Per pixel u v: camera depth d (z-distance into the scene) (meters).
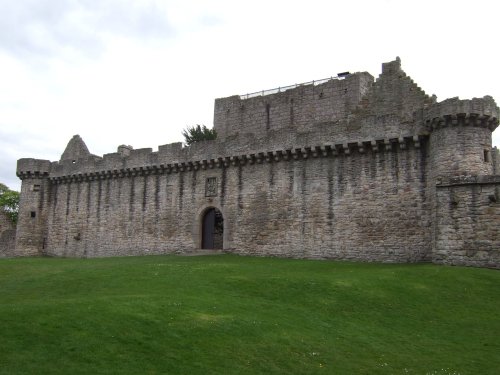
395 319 20.50
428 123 32.88
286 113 48.28
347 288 23.52
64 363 13.41
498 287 23.97
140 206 48.81
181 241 45.50
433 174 32.50
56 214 56.03
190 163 45.31
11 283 26.50
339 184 37.19
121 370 13.40
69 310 17.14
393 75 38.84
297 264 32.81
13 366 12.91
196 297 21.28
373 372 15.28
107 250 50.44
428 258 32.75
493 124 31.83
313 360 15.69
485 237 27.98
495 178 28.03
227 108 52.47
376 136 35.41
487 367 16.08
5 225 71.69
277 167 40.53
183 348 15.28
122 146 51.62
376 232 35.06
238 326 17.48
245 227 41.66
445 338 18.70
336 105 45.16
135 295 20.94
